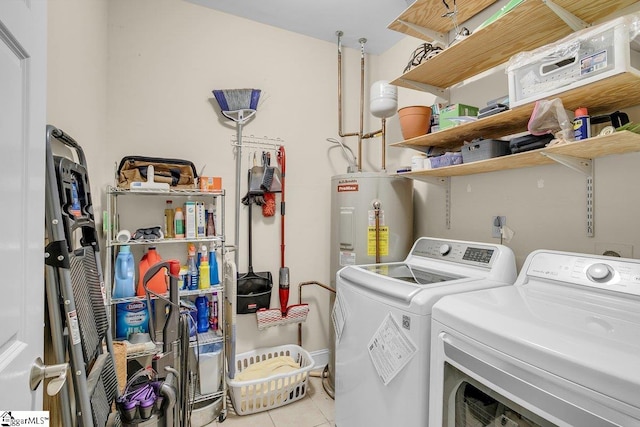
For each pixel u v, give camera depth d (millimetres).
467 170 1745
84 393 930
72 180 1094
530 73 1203
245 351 2297
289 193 2461
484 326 860
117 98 1929
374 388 1279
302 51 2504
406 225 2115
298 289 2482
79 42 1420
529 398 738
